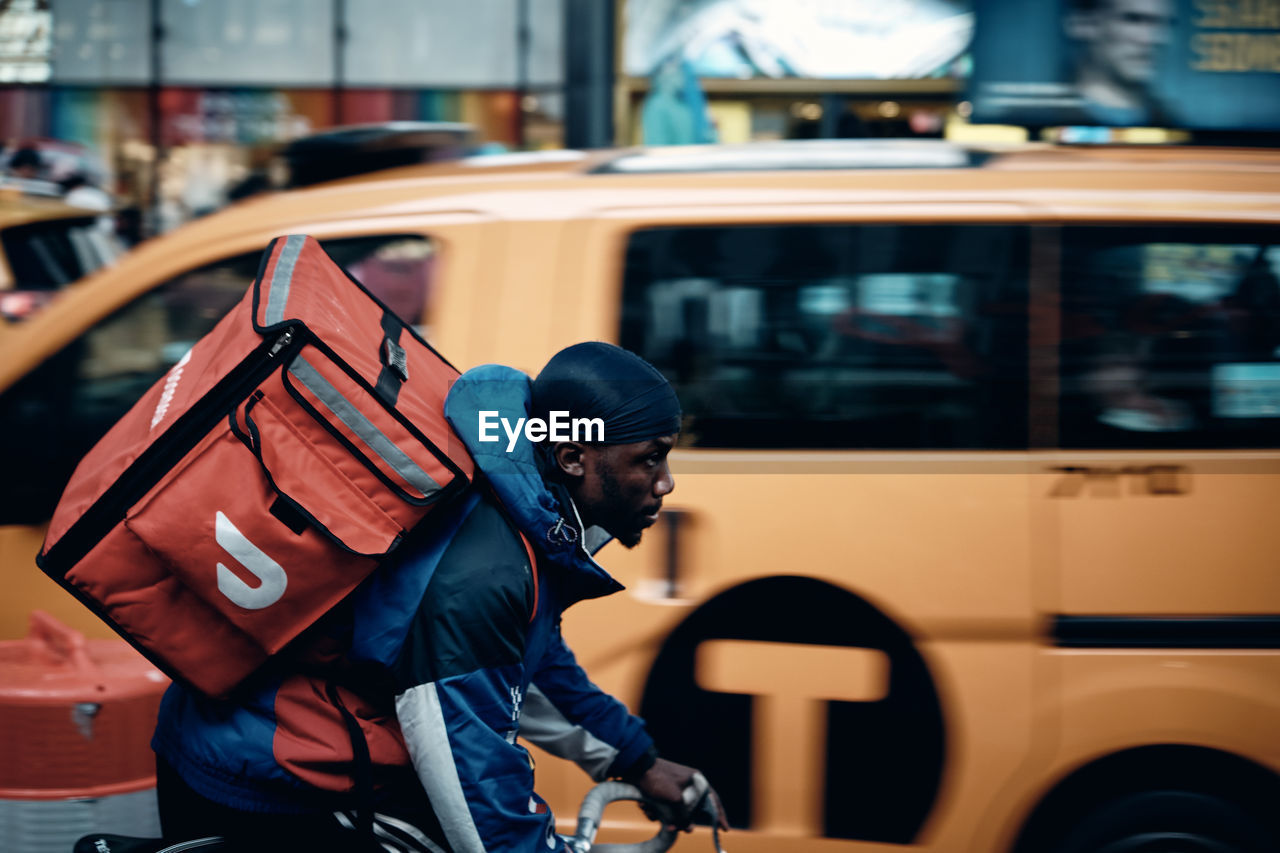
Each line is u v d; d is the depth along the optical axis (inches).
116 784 79.5
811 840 93.7
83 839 64.0
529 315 97.8
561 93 340.2
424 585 57.5
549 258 98.7
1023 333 95.0
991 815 92.6
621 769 74.4
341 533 55.0
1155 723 91.2
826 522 93.3
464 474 58.2
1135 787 93.6
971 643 92.2
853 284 96.2
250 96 350.0
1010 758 92.0
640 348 97.3
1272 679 91.2
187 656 57.7
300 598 55.8
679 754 94.1
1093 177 97.9
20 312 205.3
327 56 346.6
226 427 55.3
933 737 92.4
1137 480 93.0
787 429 95.3
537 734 74.2
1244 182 97.3
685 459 95.0
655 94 330.6
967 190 97.2
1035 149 105.7
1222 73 183.9
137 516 54.6
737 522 93.7
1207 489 92.9
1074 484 93.0
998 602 92.1
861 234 96.7
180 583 56.9
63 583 56.6
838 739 93.3
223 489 54.8
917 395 95.0
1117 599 92.0
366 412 56.9
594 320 97.4
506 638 58.1
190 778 61.0
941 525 92.8
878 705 92.8
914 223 96.3
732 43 324.8
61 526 57.1
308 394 56.0
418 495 56.7
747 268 97.0
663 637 93.8
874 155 103.3
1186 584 91.9
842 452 94.5
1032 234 95.7
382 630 57.3
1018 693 91.9
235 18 347.3
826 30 320.2
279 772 59.0
